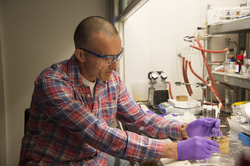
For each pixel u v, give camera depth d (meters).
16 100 2.01
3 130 2.00
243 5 1.67
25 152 1.04
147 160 0.85
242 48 1.75
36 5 1.92
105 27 0.85
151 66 2.05
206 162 0.82
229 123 1.13
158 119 1.15
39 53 1.99
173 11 1.96
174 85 2.04
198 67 1.97
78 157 1.00
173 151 0.84
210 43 1.83
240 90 1.75
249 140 0.95
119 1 1.88
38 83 0.92
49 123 0.99
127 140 0.85
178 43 1.99
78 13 2.01
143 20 1.98
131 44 2.00
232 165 0.79
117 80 1.18
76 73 1.00
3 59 1.94
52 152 0.97
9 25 1.90
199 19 1.95
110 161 1.27
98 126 0.85
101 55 0.85
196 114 1.46
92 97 1.05
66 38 2.02
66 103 0.88
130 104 1.21
